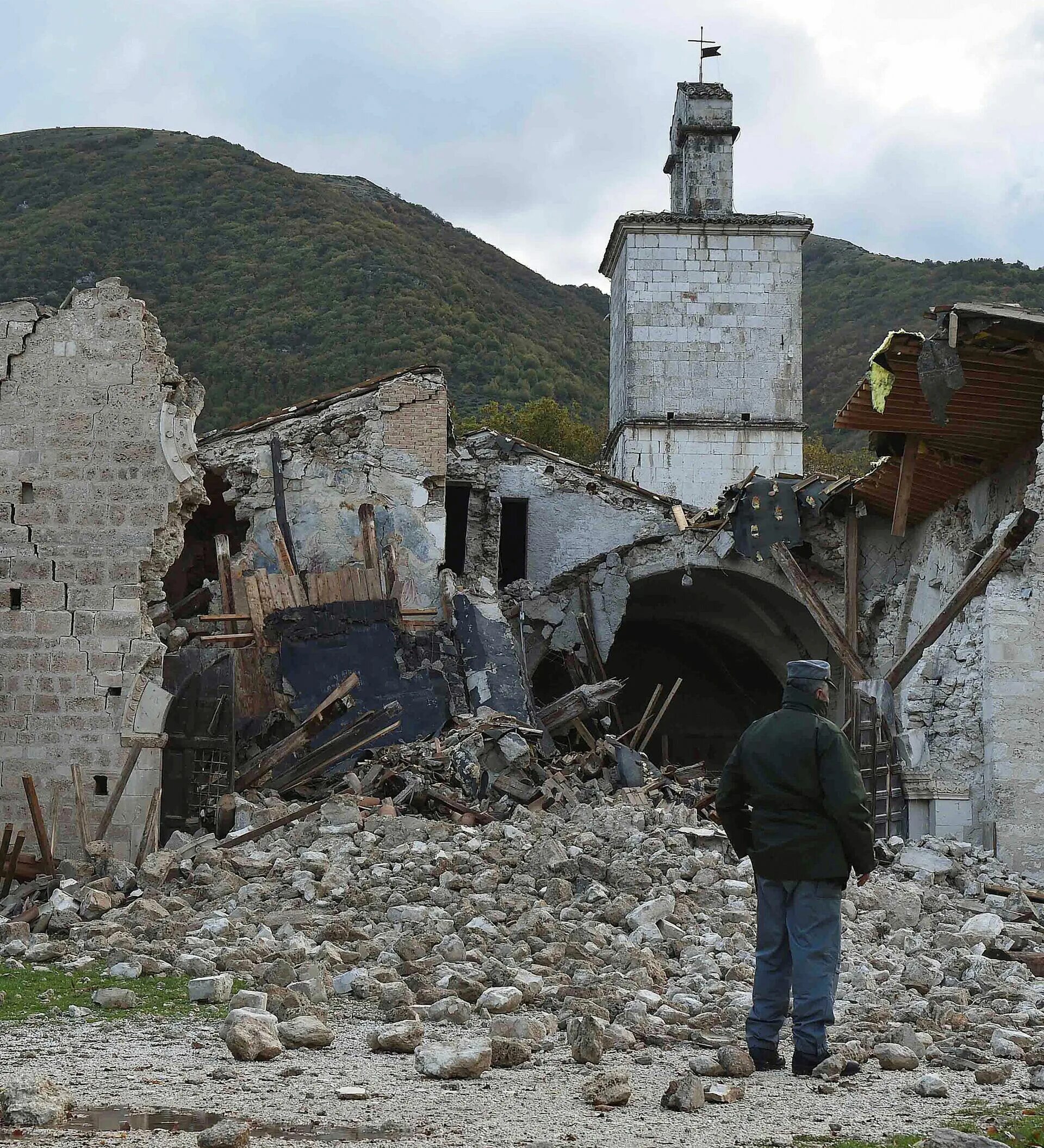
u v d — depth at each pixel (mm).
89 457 18188
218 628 22438
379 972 9844
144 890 13914
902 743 21188
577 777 20766
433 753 19859
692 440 41719
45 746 17641
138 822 17453
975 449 22938
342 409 24984
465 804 18562
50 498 18109
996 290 86125
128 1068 7289
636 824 16625
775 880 7527
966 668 20891
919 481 25047
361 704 21672
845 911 13273
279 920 12234
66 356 18344
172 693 18000
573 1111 6406
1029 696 19547
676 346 42062
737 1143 5824
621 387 43531
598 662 28031
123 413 18266
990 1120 6258
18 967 10906
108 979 10250
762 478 28516
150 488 18156
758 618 31016
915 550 27547
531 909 12367
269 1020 7957
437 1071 7102
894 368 19688
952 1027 8797
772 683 34438
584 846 15367
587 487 28750
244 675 21500
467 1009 8633
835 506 28094
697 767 22516
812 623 29703
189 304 74938
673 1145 5770
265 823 16672
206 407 65875
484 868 14172
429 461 24875
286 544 24234
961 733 20641
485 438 28625
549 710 23406
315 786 20328
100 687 17750
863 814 7383
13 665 17781
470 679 22469
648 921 12047
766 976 7590
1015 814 19281
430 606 24266
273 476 24656
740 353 42156
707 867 14195
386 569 23688
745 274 42344
